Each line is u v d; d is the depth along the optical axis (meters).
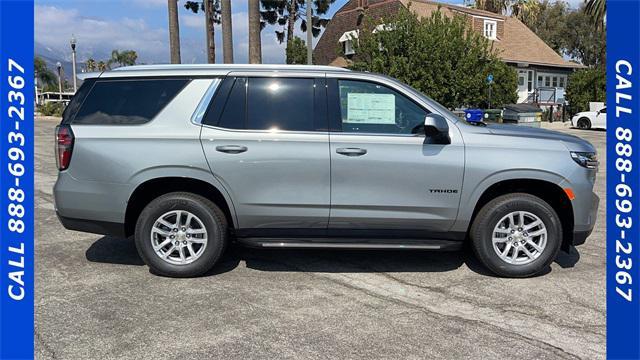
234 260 5.25
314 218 4.64
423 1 30.19
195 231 4.71
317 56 34.72
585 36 46.84
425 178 4.57
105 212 4.62
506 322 3.83
